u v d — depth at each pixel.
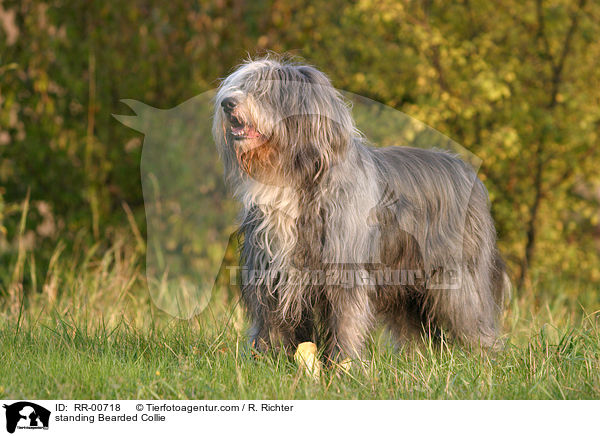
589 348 8.41
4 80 13.41
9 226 13.54
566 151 14.24
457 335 8.91
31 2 13.38
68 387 7.22
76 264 13.60
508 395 7.15
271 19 14.20
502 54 14.16
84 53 13.60
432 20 13.96
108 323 10.32
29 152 13.57
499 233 14.41
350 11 13.60
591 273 14.93
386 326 9.21
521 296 13.32
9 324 9.92
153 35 13.89
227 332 9.52
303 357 7.87
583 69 14.27
